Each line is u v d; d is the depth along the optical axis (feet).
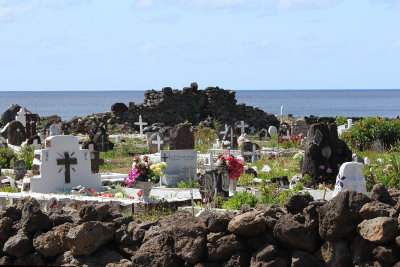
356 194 20.75
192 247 22.06
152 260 22.38
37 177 50.72
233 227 21.81
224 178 44.60
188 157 60.54
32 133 123.03
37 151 52.85
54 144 51.39
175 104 163.94
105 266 22.95
